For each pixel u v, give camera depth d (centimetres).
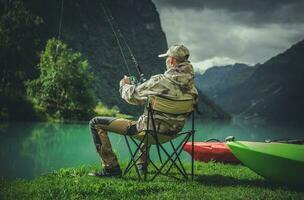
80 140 3322
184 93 639
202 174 773
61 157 2217
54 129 4816
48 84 7881
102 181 664
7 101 6938
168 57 650
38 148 2644
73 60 8319
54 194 577
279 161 649
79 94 8106
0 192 601
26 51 8419
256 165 680
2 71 7869
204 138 4459
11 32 8231
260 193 593
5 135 3581
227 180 703
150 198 557
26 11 8625
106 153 706
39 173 1675
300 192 620
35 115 7062
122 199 558
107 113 10519
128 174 741
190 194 579
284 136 6222
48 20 19050
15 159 2100
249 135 5947
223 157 1047
